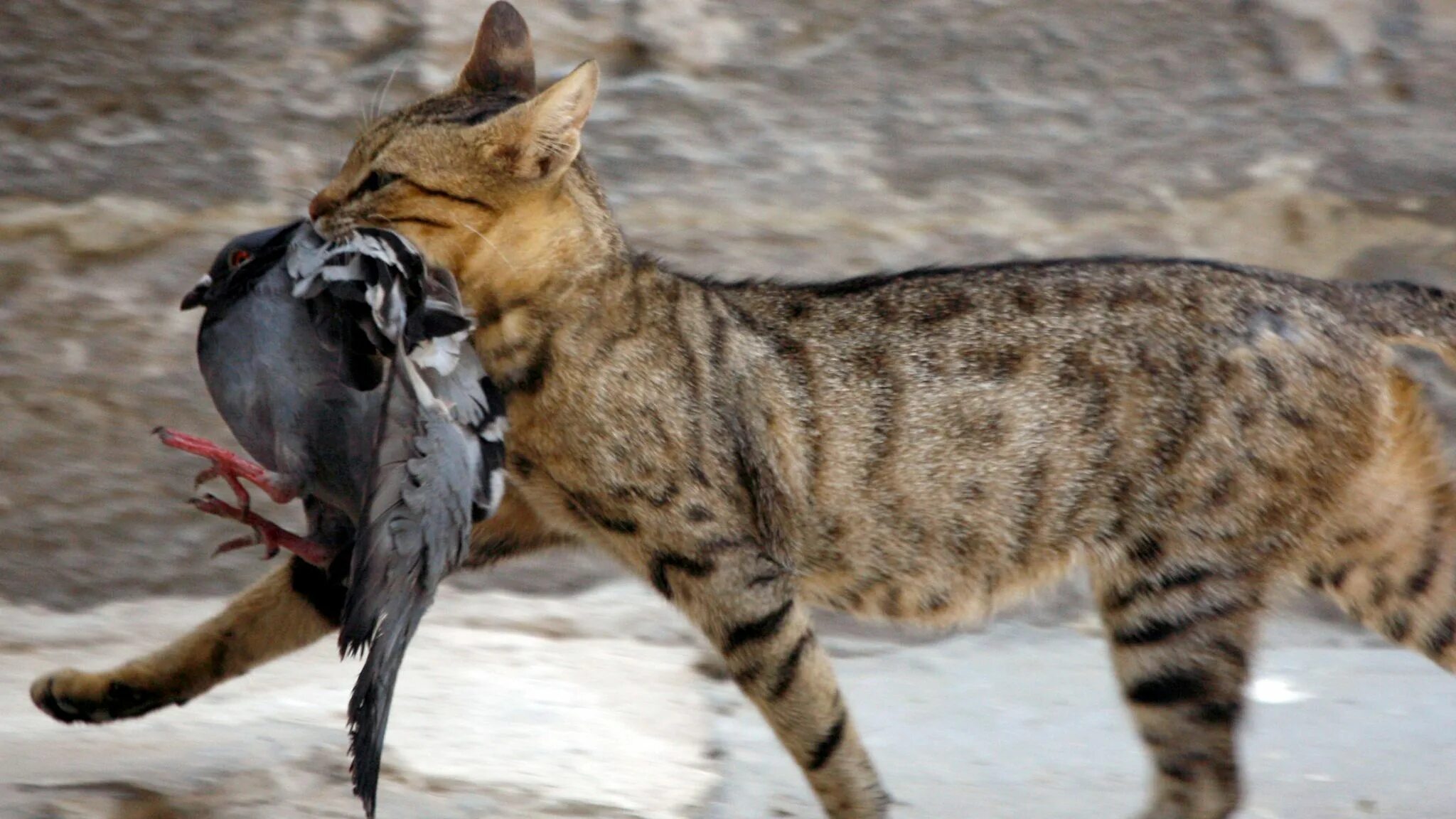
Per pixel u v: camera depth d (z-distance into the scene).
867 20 14.70
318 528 8.28
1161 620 9.46
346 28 14.09
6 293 13.31
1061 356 9.41
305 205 13.27
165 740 9.03
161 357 13.32
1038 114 14.66
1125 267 9.70
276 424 7.48
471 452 7.23
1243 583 9.48
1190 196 14.62
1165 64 14.86
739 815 9.55
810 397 9.37
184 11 13.91
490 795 8.85
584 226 9.19
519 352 9.03
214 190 13.73
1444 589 9.84
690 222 14.04
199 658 9.12
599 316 9.09
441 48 14.16
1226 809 9.51
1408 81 14.98
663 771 10.02
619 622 12.66
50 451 13.03
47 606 12.74
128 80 13.81
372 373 7.59
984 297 9.60
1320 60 15.00
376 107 12.46
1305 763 10.87
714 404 9.14
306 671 11.20
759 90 14.48
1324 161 14.76
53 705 9.06
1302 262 14.69
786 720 8.93
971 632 13.39
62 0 13.75
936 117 14.57
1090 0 14.88
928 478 9.38
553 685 11.13
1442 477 9.79
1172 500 9.36
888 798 9.02
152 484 13.03
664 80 14.37
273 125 13.89
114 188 13.62
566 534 9.73
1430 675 12.81
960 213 14.37
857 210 14.27
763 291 9.76
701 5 14.54
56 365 13.21
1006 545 9.50
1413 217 14.73
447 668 11.25
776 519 9.28
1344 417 9.45
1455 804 10.15
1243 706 9.56
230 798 8.05
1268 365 9.38
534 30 14.27
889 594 9.60
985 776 10.61
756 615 8.91
